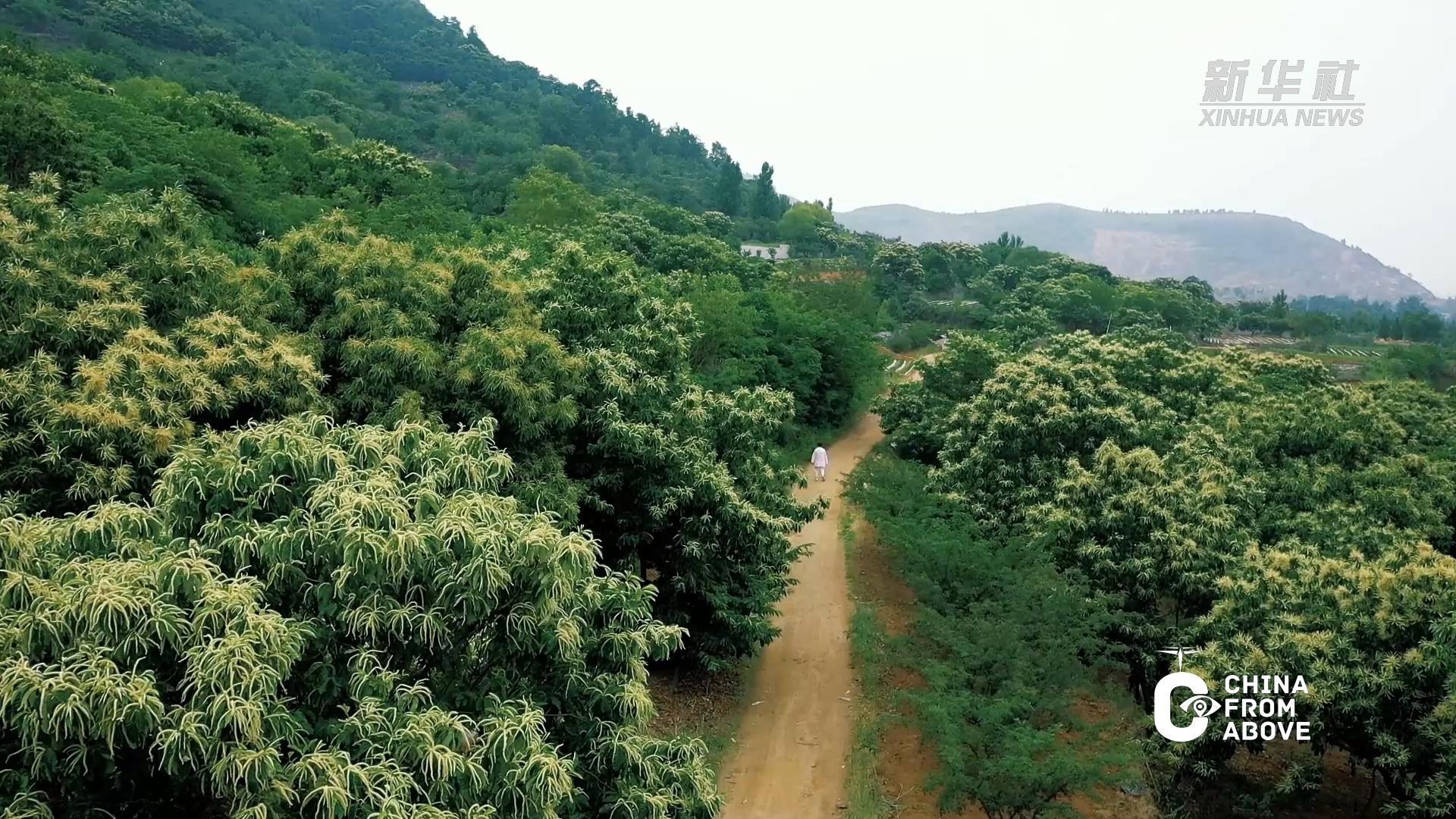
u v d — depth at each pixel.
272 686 7.79
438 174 78.56
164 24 104.94
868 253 104.00
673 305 25.41
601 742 10.17
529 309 19.50
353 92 115.38
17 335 14.59
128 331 15.06
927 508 24.34
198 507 9.76
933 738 16.14
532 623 9.28
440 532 8.86
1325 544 20.72
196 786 8.19
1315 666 15.11
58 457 13.40
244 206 35.16
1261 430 27.66
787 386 40.84
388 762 7.84
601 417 18.58
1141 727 16.91
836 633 23.20
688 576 18.80
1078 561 20.08
